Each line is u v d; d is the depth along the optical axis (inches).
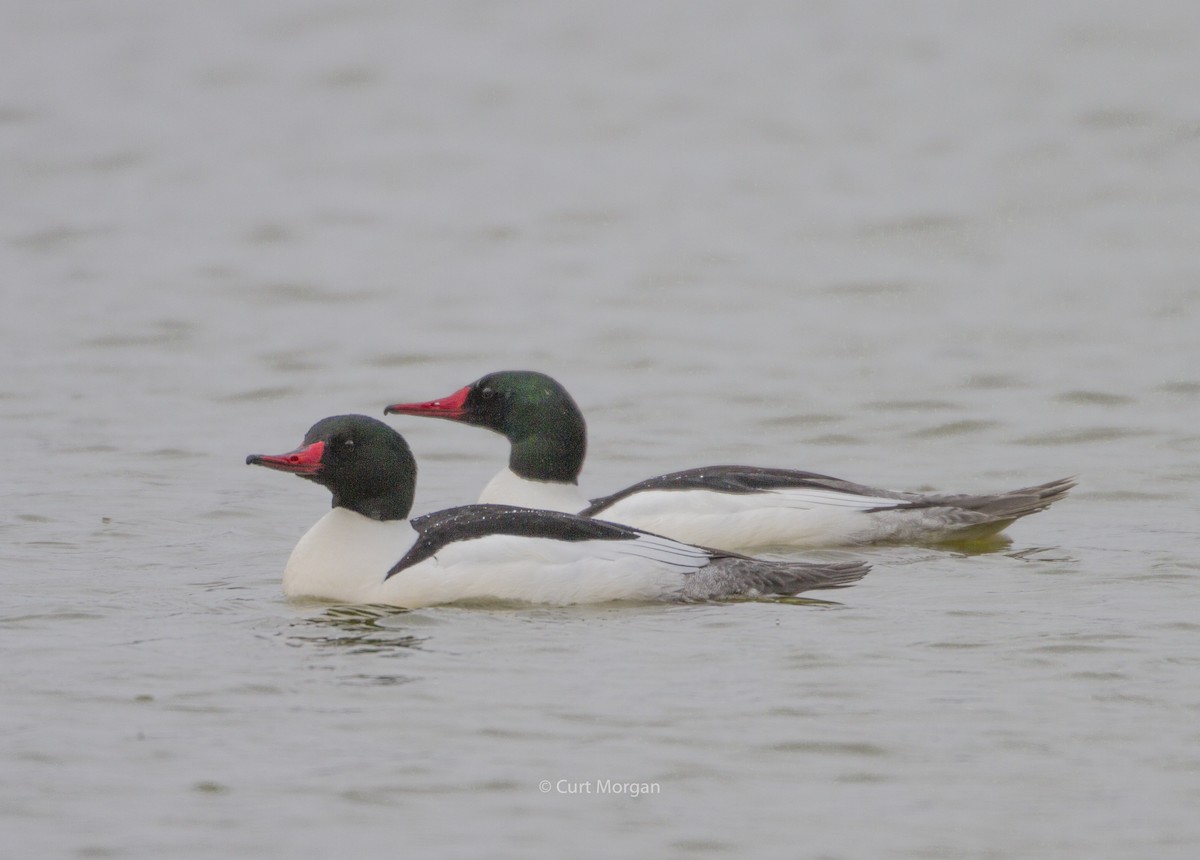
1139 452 681.6
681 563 458.6
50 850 304.3
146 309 959.0
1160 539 540.7
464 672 392.2
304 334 913.5
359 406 778.8
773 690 378.9
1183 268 1013.2
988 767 338.3
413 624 431.8
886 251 1089.4
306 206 1229.7
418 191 1274.6
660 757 342.6
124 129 1451.8
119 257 1088.2
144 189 1277.1
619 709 368.2
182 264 1070.4
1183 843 307.0
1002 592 466.0
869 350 871.7
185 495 607.2
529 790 328.2
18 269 1055.6
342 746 348.2
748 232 1143.6
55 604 453.4
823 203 1207.6
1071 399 766.5
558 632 424.5
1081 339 877.8
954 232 1125.1
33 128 1455.5
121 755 343.6
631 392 799.1
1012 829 312.7
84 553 518.3
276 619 437.7
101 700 373.4
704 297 996.6
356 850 305.0
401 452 459.8
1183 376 798.5
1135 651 405.4
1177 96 1434.5
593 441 716.0
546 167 1341.0
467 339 905.5
